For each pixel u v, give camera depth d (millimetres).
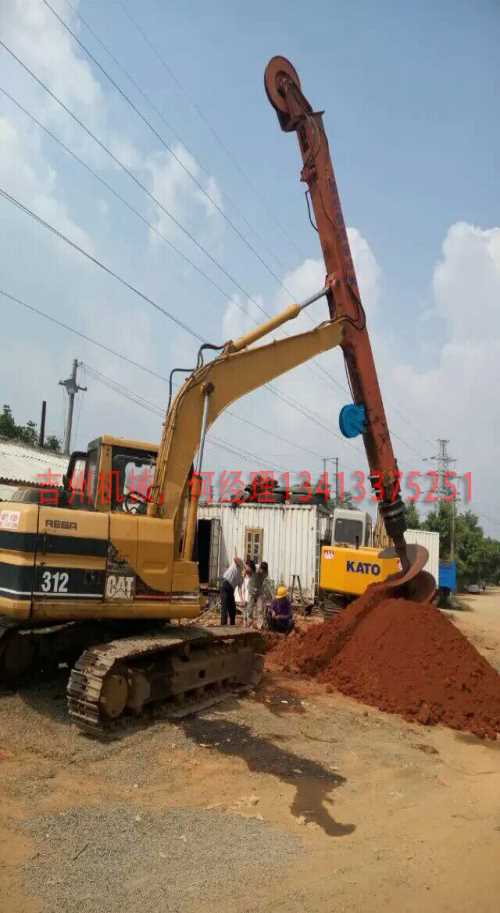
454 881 4188
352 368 10484
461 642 9578
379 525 22938
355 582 15617
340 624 10648
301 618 18438
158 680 7254
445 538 52844
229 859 4273
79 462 8883
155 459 8430
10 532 6684
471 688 8820
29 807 4766
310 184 10352
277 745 6754
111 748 6055
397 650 9438
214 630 8352
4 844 4191
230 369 8883
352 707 8609
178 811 4984
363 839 4801
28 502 7352
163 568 7621
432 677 8922
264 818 5016
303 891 3920
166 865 4137
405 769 6438
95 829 4527
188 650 7715
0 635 7320
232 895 3818
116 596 7156
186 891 3828
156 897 3744
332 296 10312
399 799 5703
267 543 20609
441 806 5637
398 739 7434
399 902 3869
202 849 4395
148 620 8008
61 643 8031
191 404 8430
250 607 14453
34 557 6551
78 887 3789
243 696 8586
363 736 7402
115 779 5477
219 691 8461
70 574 6805
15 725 6312
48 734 6207
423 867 4383
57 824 4539
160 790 5383
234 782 5695
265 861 4285
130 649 6691
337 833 4883
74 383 39250
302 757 6496
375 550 15953
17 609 6418
